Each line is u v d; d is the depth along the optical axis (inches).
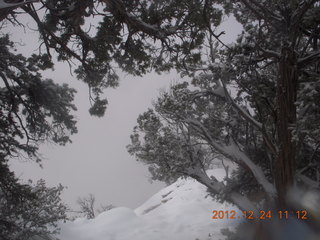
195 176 693.9
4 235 640.4
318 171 567.8
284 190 493.7
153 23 387.2
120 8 356.2
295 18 473.4
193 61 432.1
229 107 632.4
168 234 1056.2
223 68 517.7
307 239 462.6
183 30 397.4
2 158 537.6
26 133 529.0
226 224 989.8
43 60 435.5
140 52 435.8
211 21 424.2
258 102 562.6
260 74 581.3
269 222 513.7
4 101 508.4
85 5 356.2
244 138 738.2
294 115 496.1
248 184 681.0
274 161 533.3
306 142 611.2
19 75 480.7
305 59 492.4
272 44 533.3
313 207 473.1
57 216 745.0
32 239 802.8
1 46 456.8
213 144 649.6
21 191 577.6
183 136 735.7
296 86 502.3
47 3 362.3
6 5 265.1
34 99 510.0
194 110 721.0
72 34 406.9
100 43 419.2
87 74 466.0
